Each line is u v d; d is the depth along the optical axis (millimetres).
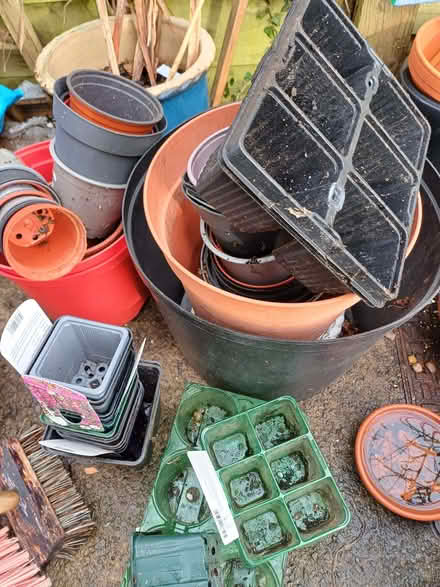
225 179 619
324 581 1021
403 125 869
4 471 1017
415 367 1311
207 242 986
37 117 1912
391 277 707
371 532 1074
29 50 1675
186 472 1099
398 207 792
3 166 929
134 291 1289
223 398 1143
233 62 1853
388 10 1540
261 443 1104
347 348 840
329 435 1205
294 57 712
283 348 804
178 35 1448
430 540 1067
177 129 1047
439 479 1104
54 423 885
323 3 767
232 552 960
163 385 1293
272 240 867
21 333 775
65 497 1056
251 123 624
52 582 1022
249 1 1637
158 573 802
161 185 1044
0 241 894
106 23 1197
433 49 1472
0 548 921
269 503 964
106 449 932
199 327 842
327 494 1016
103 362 980
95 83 1074
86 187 1038
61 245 1013
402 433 1170
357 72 815
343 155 701
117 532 1075
